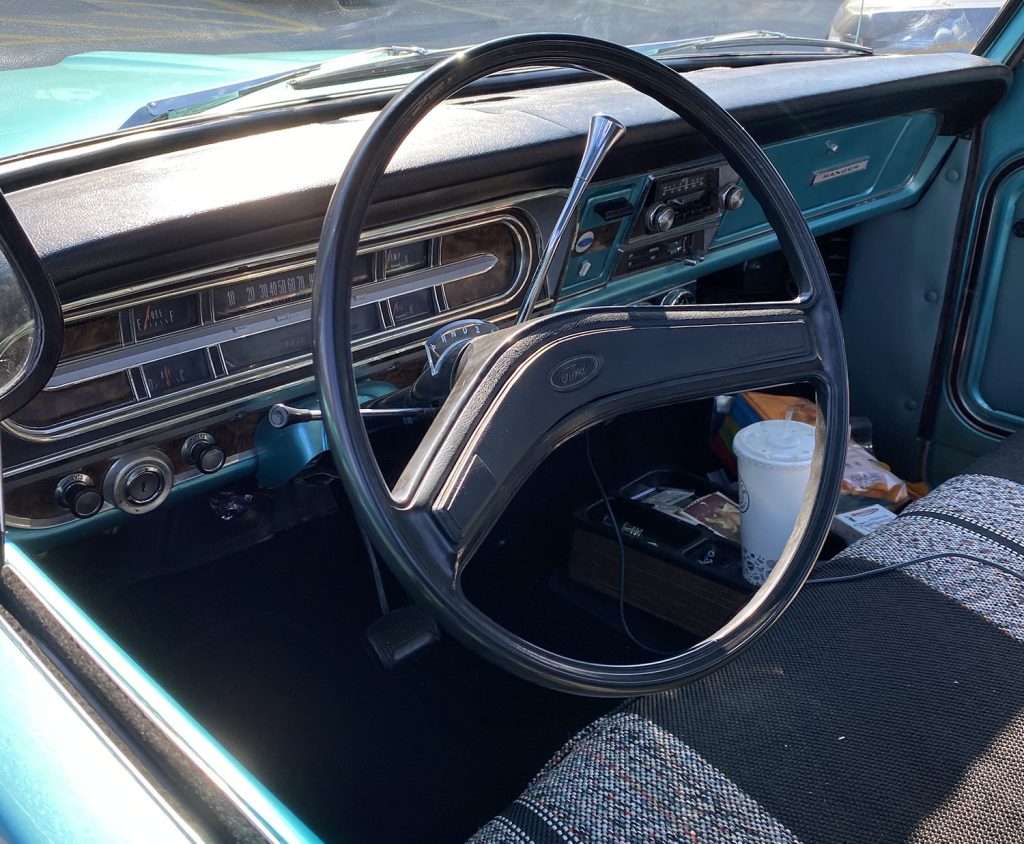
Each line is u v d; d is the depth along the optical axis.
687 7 2.02
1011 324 2.13
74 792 0.55
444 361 0.97
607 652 1.84
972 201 2.11
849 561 1.15
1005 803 0.81
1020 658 0.97
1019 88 2.01
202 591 1.92
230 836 0.54
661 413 2.17
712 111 1.08
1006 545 1.14
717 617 1.73
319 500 1.70
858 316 2.43
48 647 0.66
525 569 2.06
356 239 0.84
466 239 1.38
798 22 2.26
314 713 1.71
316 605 1.93
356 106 1.53
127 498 1.16
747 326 1.02
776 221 1.13
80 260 1.00
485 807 1.57
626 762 0.85
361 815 1.54
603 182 1.46
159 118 1.40
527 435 0.87
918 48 2.18
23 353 0.87
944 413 2.31
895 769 0.84
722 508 1.88
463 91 1.67
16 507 1.13
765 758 0.86
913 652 0.98
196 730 0.61
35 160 1.25
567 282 1.56
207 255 1.10
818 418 1.11
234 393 1.21
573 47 0.95
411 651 1.33
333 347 0.81
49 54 1.45
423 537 0.81
